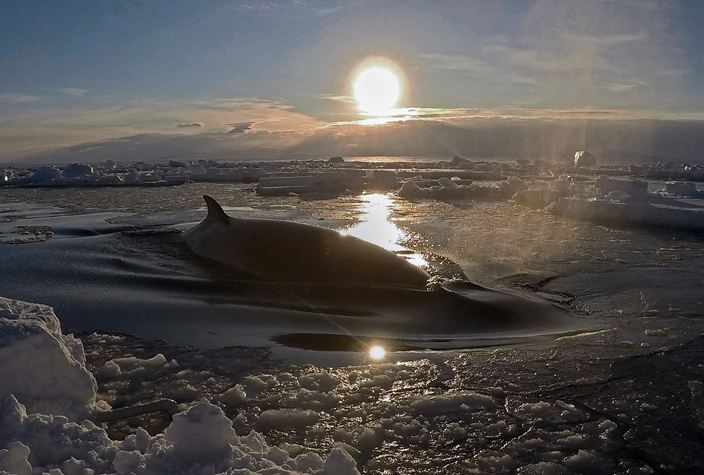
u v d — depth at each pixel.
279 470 2.81
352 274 7.97
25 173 37.97
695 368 5.21
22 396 3.74
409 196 22.33
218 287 7.86
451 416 4.25
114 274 8.55
